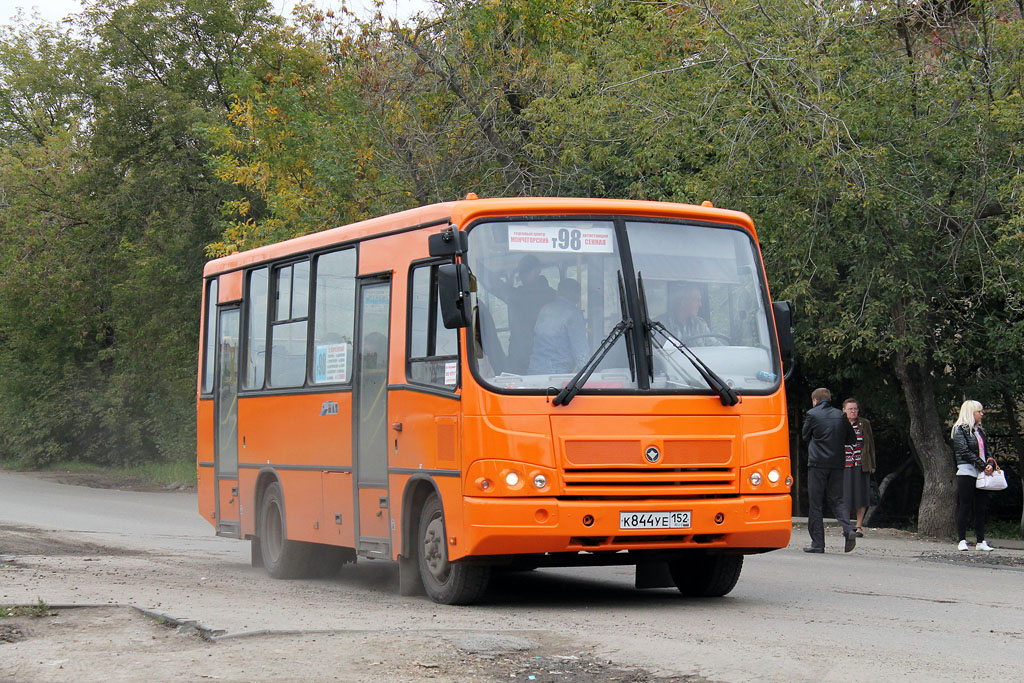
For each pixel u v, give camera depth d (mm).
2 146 56312
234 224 34531
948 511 21359
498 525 10688
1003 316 20938
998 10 19531
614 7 25172
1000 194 18516
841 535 21734
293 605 11531
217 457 16797
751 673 7828
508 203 11375
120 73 41594
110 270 43781
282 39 40219
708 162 20734
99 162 42562
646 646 8844
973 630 10055
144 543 19391
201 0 41062
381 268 12734
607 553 11414
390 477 12320
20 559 15914
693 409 11266
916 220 19859
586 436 10891
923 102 19938
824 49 20016
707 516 11078
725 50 19812
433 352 11586
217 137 34094
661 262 11641
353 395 13148
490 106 28562
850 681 7594
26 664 8242
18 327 45656
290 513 14586
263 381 15445
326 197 28938
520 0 29125
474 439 10844
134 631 9547
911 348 20297
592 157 24609
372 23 29766
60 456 47906
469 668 7957
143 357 43219
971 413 18875
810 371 25844
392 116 28641
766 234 19781
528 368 10977
